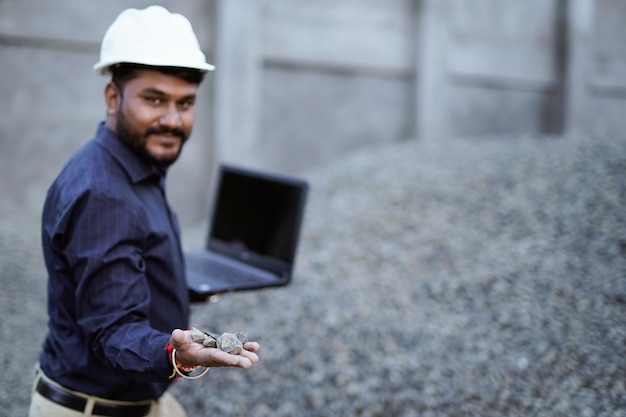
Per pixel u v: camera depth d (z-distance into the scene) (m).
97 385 1.70
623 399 2.58
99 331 1.52
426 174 5.18
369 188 5.09
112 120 1.77
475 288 3.55
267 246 2.48
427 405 2.83
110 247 1.55
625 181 4.39
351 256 4.11
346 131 6.79
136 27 1.67
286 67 6.36
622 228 3.80
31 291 4.00
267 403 2.98
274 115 6.34
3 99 5.05
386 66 6.93
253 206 2.59
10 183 5.13
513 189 4.66
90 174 1.63
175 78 1.69
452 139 6.77
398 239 4.23
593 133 8.38
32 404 1.78
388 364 3.09
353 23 6.68
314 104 6.56
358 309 3.53
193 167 5.89
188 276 2.30
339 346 3.25
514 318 3.23
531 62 7.88
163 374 1.44
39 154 5.21
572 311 3.17
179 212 5.86
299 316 3.51
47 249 1.70
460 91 7.42
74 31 5.25
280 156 6.41
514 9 7.71
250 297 3.74
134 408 1.77
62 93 5.26
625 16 8.56
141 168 1.73
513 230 4.11
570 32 8.01
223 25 5.80
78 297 1.55
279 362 3.20
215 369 3.21
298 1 6.33
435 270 3.82
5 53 5.03
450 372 2.97
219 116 5.86
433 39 7.05
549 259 3.67
